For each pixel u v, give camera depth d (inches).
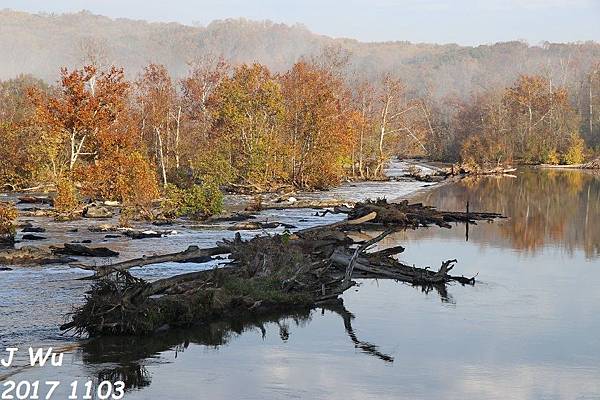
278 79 3713.1
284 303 912.9
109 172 2267.5
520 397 596.1
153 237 1521.9
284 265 977.5
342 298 978.1
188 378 636.1
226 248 1186.6
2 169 2913.4
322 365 677.9
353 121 3809.1
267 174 3009.4
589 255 1353.3
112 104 2591.0
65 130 2566.4
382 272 1119.6
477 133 5674.2
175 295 837.2
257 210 2151.8
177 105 3649.1
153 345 742.5
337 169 3255.4
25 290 967.0
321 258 1112.8
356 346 743.7
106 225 1683.1
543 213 2149.4
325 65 4315.9
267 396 592.1
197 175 3004.4
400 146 6181.1
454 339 770.2
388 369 665.6
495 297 982.4
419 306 927.7
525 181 3636.8
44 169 2861.7
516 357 705.6
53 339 754.8
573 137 5231.3
